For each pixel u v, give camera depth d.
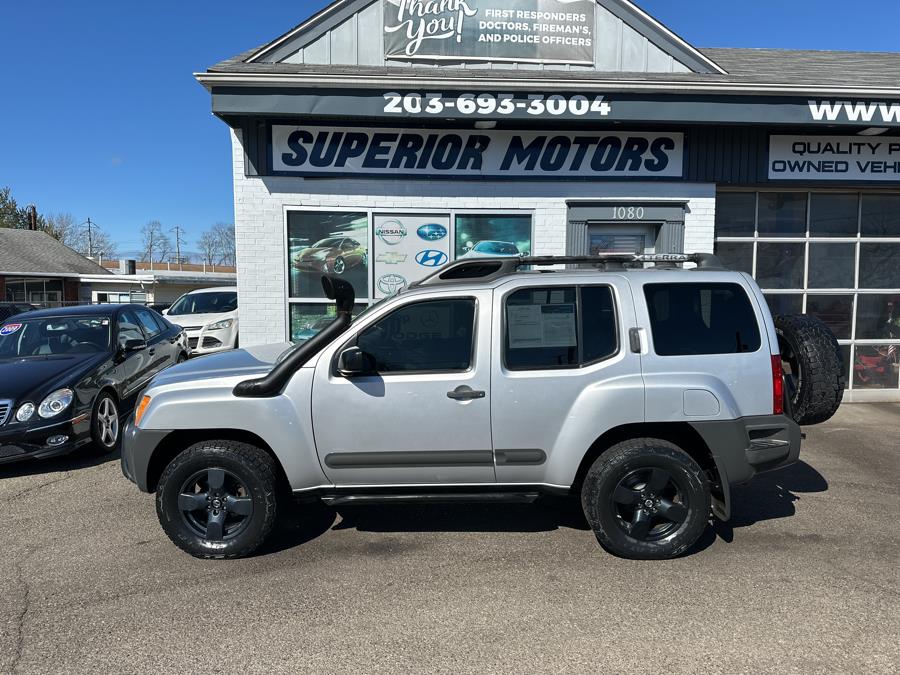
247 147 7.66
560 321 3.68
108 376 6.14
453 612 3.06
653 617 3.01
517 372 3.61
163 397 3.67
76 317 6.91
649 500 3.60
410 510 4.46
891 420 7.26
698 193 8.05
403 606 3.12
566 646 2.78
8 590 3.31
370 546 3.85
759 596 3.20
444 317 3.69
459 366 3.64
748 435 3.65
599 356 3.65
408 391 3.59
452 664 2.65
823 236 8.60
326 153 7.73
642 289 3.71
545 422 3.61
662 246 8.10
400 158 7.80
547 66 8.14
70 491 4.91
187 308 12.25
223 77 6.87
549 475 3.67
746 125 7.61
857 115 7.27
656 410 3.57
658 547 3.58
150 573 3.49
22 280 31.44
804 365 4.13
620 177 7.97
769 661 2.66
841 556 3.67
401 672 2.60
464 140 7.82
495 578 3.41
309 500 3.75
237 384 3.66
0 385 5.41
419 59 8.00
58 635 2.88
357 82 6.97
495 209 7.93
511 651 2.74
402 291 3.94
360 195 7.82
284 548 3.82
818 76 8.47
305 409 3.61
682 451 3.58
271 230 7.77
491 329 3.62
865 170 8.15
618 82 7.10
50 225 54.50
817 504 4.55
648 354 3.63
